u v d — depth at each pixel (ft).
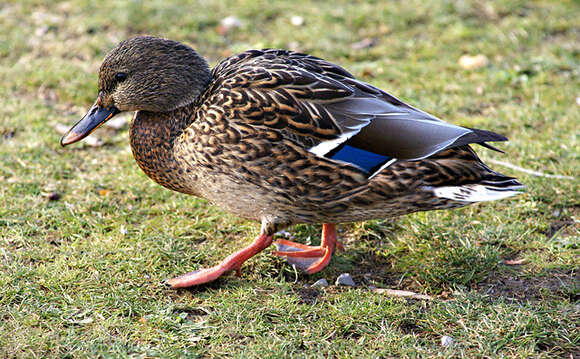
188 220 19.36
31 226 18.56
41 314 14.99
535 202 19.79
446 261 17.58
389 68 29.19
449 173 15.25
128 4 33.86
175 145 16.65
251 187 15.88
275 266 17.67
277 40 31.37
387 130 15.28
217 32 32.19
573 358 14.03
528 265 17.34
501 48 30.63
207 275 16.48
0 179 20.88
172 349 14.16
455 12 33.94
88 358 13.73
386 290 16.53
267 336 14.67
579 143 22.57
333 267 17.74
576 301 15.71
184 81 17.12
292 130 15.37
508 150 22.62
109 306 15.51
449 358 13.96
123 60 17.07
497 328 14.75
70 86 27.20
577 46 30.66
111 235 18.54
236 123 15.46
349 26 33.04
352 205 15.90
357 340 14.70
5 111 25.18
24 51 30.14
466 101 26.22
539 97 26.43
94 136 24.09
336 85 15.98
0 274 16.35
